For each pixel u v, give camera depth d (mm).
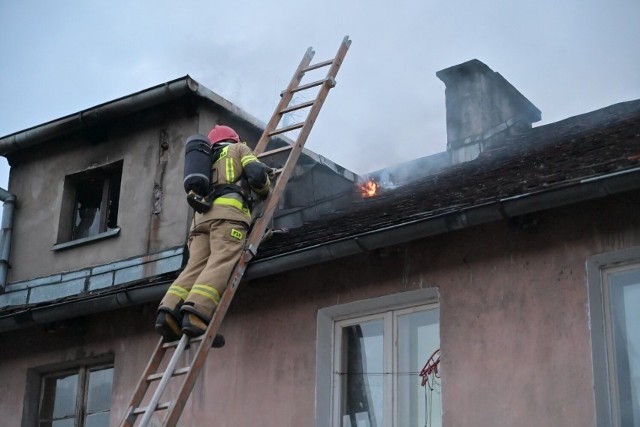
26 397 11266
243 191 8625
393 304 9219
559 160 9703
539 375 8062
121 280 11328
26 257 12297
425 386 8859
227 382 9758
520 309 8359
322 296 9516
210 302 8094
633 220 8094
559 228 8406
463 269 8781
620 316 8070
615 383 7898
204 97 11688
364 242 8828
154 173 11766
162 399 10031
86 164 12383
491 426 8117
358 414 9117
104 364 11078
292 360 9461
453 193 9852
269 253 9539
